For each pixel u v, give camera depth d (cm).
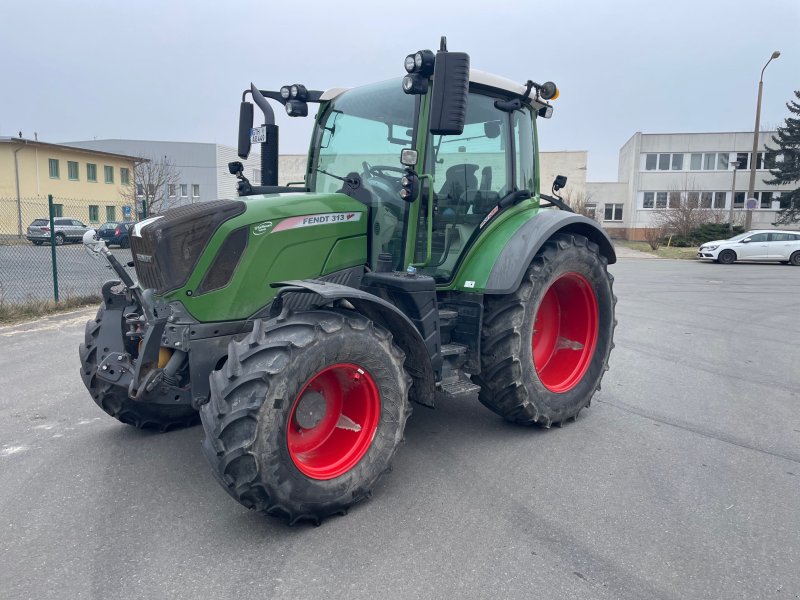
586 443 428
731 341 808
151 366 338
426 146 388
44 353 672
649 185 4303
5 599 245
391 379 328
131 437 430
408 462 391
